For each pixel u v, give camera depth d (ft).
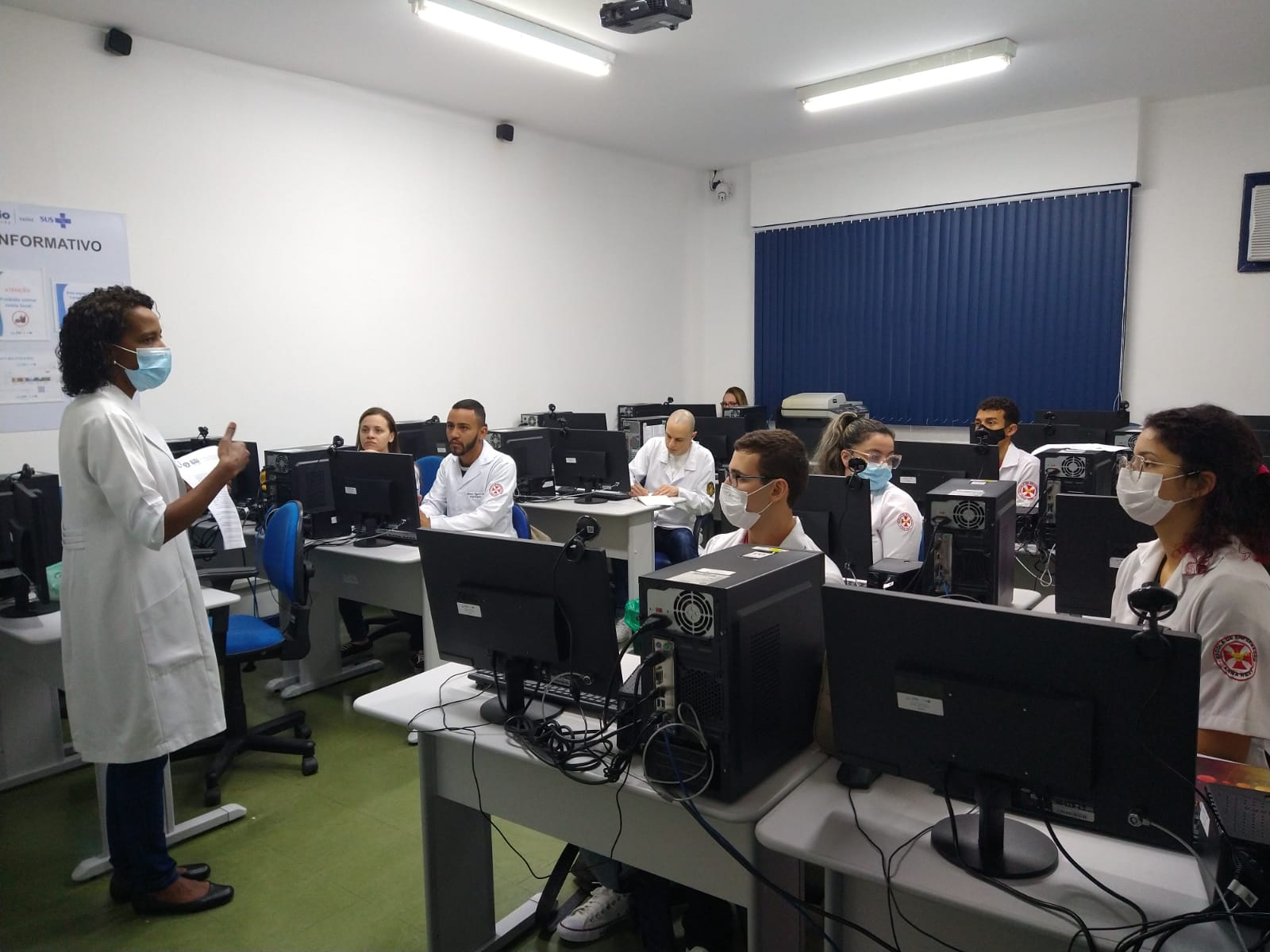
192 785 9.25
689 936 6.27
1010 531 7.11
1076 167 18.12
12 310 11.78
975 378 19.97
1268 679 4.28
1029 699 3.48
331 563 11.54
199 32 12.74
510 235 18.66
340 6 11.96
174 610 6.61
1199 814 3.95
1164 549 5.11
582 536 4.81
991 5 12.62
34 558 8.14
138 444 6.35
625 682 5.28
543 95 16.40
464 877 6.40
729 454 16.75
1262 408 17.35
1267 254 16.90
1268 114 16.69
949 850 3.92
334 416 15.66
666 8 10.59
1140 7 12.80
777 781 4.56
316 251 15.20
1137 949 3.30
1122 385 18.54
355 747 10.23
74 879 7.55
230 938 6.77
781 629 4.58
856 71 15.39
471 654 5.54
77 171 12.26
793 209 22.03
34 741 9.58
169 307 13.34
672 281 23.21
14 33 11.59
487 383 18.40
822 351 22.13
